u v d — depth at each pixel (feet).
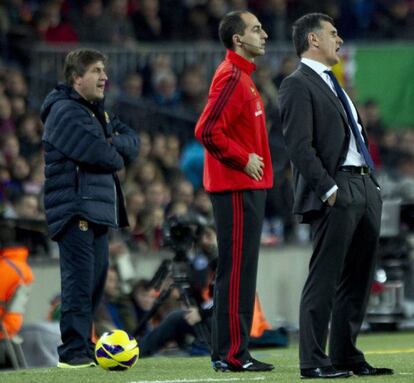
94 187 111.34
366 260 98.22
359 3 273.95
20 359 132.05
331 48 97.50
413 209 174.19
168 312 148.87
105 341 106.83
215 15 252.01
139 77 220.84
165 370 107.34
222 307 101.24
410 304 177.78
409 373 100.94
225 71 101.40
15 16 221.46
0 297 131.64
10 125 192.65
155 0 243.19
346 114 96.84
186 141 220.02
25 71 215.31
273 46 237.86
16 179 178.70
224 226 101.14
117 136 113.91
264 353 137.69
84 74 112.06
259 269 180.45
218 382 94.48
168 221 131.54
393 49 242.99
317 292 95.50
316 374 95.30
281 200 206.28
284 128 95.81
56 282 154.71
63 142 110.52
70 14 229.45
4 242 134.72
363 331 177.68
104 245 113.91
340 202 94.89
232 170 100.63
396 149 238.07
